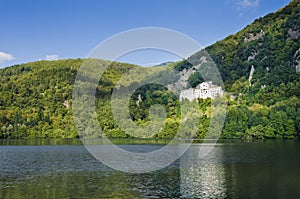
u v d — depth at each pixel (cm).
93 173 3581
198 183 2980
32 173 3684
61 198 2492
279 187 2803
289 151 5591
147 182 3038
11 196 2566
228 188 2778
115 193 2627
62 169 3947
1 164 4519
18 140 9600
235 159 4659
